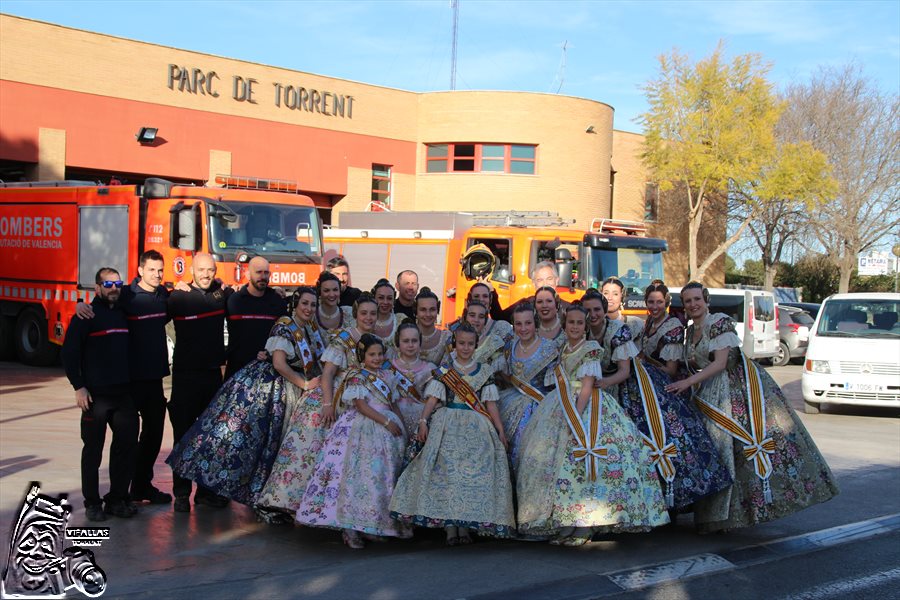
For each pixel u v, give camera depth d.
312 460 6.86
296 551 6.56
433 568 6.21
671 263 38.47
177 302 7.52
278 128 28.47
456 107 31.44
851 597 5.92
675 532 7.39
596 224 17.50
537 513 6.45
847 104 40.59
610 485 6.42
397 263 18.19
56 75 24.16
